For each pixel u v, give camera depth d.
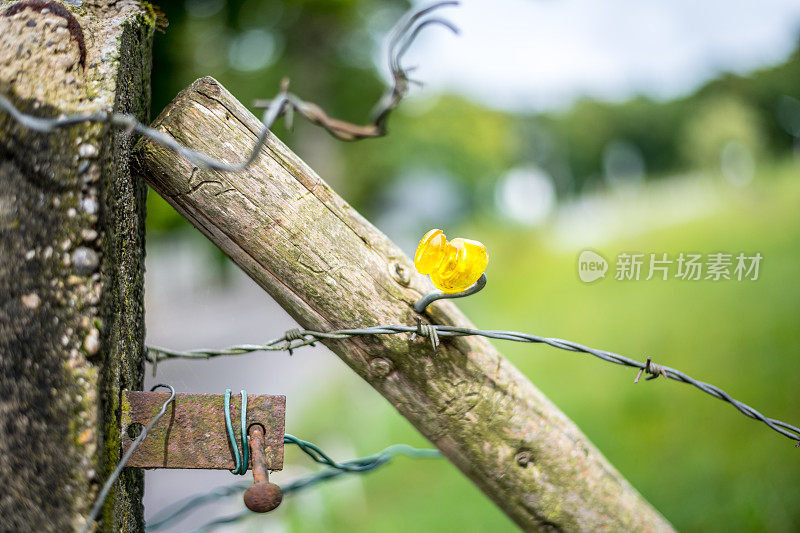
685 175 31.98
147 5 1.25
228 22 6.01
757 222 7.97
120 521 1.07
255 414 1.12
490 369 1.29
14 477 0.89
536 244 18.89
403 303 1.21
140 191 1.29
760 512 3.35
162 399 1.11
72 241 0.92
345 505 4.73
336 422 6.57
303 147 12.59
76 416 0.91
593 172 50.19
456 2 1.63
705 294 5.88
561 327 7.68
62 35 1.00
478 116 29.14
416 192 22.03
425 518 4.38
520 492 1.33
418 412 1.28
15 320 0.90
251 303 12.08
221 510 4.19
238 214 1.16
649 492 3.87
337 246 1.19
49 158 0.92
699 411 4.34
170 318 9.11
